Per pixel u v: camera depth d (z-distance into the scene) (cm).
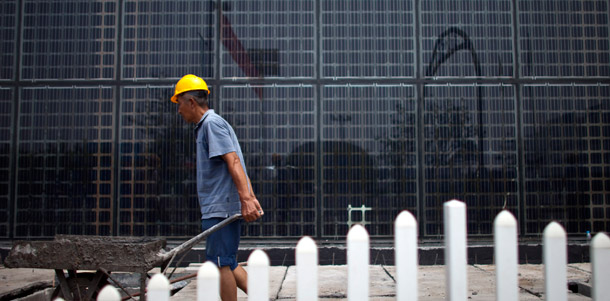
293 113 547
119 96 548
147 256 299
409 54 550
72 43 551
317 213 541
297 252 180
